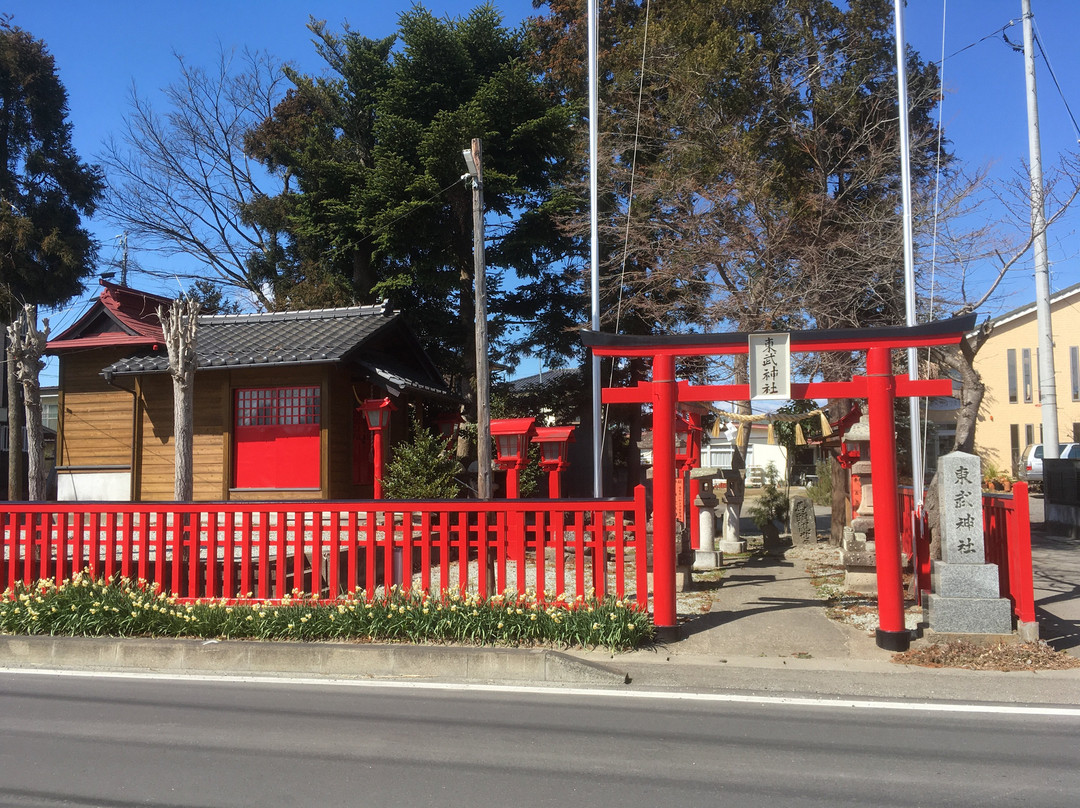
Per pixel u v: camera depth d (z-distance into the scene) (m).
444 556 8.49
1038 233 12.20
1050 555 13.60
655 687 6.79
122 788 4.68
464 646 7.62
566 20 24.64
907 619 8.62
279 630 7.96
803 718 5.94
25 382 12.73
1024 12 15.73
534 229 20.61
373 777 4.82
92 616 8.21
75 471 16.89
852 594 10.10
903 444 21.88
